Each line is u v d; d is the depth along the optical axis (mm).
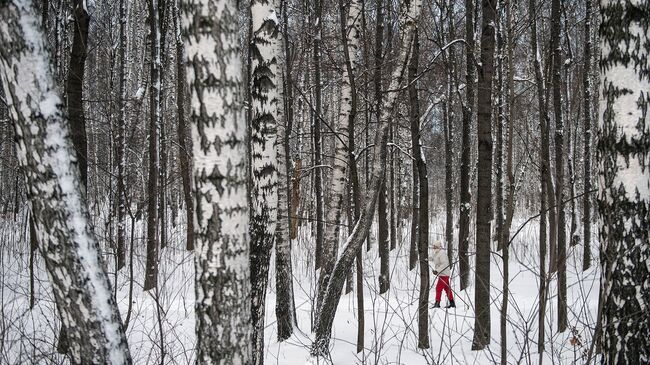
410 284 13016
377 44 10219
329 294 7027
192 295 10164
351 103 7730
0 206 15391
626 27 3768
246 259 3143
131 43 22125
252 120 5629
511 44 6117
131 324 8031
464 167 11641
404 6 7051
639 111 3734
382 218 12359
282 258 8609
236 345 3086
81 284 2924
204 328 3066
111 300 3066
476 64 8211
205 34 2988
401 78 7059
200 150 3049
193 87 3041
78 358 2984
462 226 11664
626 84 3770
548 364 6520
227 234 3051
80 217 2971
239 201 3096
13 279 9570
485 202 7797
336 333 8711
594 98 16531
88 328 2941
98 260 3033
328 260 8016
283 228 8758
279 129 9086
